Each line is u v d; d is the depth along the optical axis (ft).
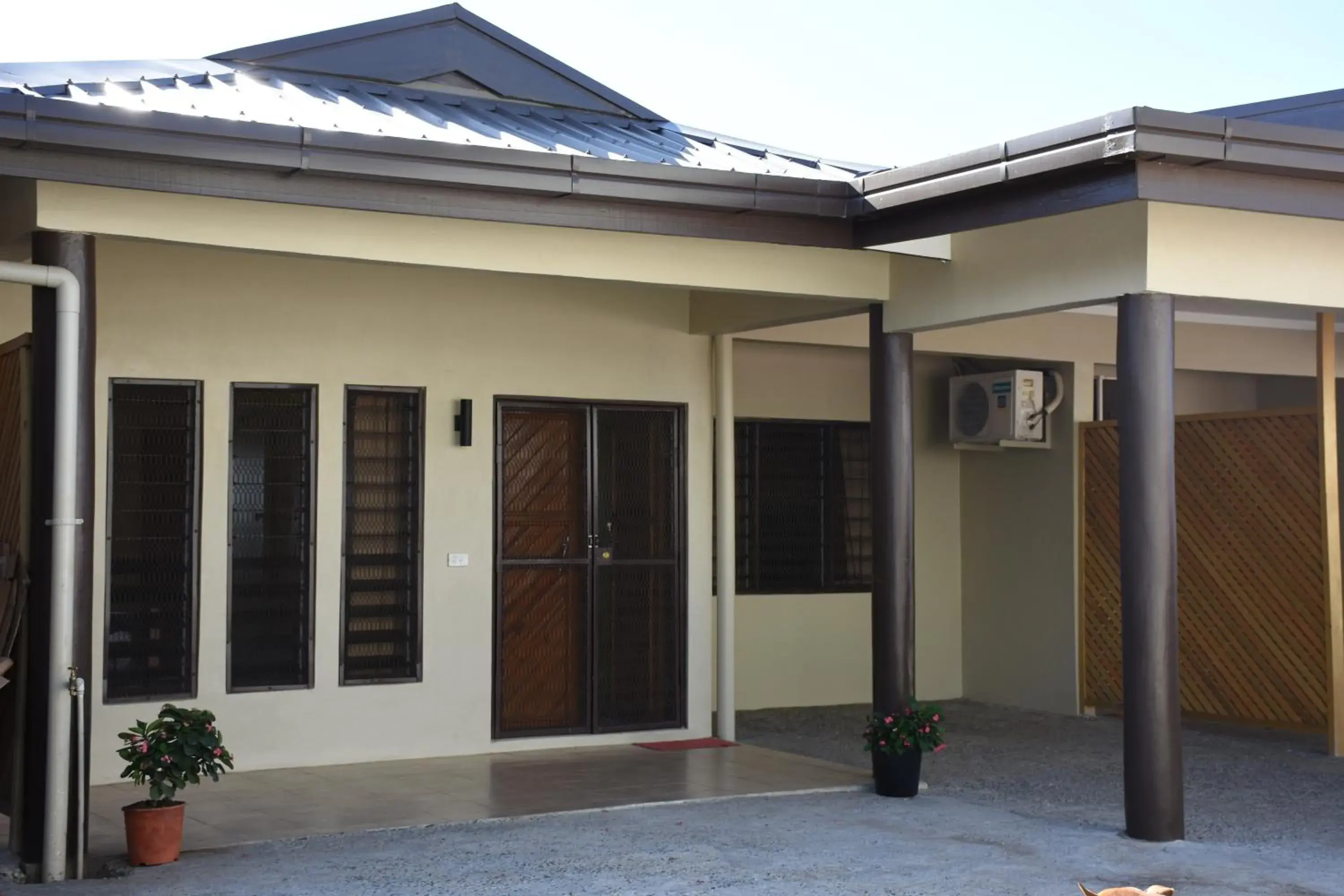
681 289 26.89
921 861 20.43
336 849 21.35
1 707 21.15
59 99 18.07
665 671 32.73
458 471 30.37
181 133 18.85
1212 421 35.50
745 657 38.19
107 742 26.66
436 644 30.01
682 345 32.96
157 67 26.43
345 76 29.53
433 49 30.48
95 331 20.52
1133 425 22.49
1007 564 40.19
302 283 28.86
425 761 29.37
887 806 25.25
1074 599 38.01
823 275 26.68
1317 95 32.17
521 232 23.57
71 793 19.89
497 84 31.09
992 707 39.68
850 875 19.47
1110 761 30.83
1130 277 22.59
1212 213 22.95
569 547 31.73
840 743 32.96
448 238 22.90
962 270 26.00
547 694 31.40
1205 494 35.65
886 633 27.45
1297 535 33.50
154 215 20.52
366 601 29.50
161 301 27.48
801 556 39.19
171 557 27.53
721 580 33.19
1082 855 21.01
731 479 33.22
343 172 20.11
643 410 32.68
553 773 28.14
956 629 41.55
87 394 20.18
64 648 19.77
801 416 39.04
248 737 28.02
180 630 27.58
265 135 19.35
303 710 28.53
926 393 41.16
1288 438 33.78
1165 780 22.12
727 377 33.22
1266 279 23.48
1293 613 33.55
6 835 22.49
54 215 19.76
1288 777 28.91
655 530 32.73
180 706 27.30
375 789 26.22
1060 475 38.52
